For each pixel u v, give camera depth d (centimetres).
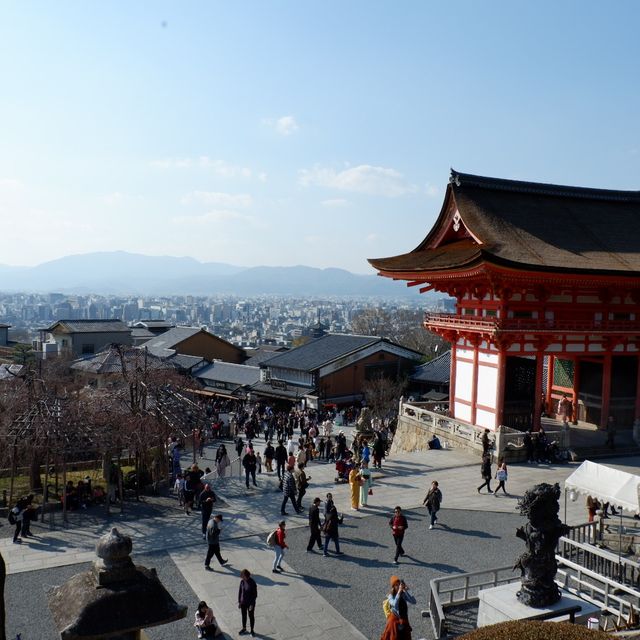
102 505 3519
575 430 5050
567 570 2389
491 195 5234
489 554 2728
